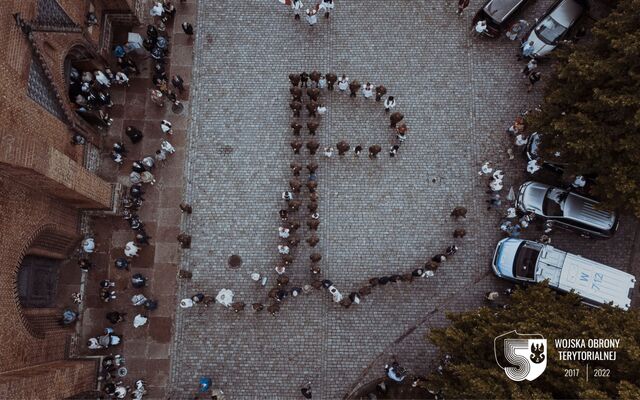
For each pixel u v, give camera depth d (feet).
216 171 78.54
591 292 69.87
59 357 68.44
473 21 82.99
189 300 71.31
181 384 71.67
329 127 80.07
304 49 82.99
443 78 82.33
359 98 80.79
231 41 83.20
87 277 74.64
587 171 66.23
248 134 79.82
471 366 57.00
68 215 71.05
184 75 82.02
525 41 81.66
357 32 83.76
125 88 80.94
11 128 55.72
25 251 60.90
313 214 75.00
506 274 72.74
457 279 75.31
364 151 79.10
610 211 68.74
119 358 70.79
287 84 81.76
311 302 73.92
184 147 79.36
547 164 77.51
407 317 73.97
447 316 65.00
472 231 76.74
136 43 79.25
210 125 80.18
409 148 79.46
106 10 80.07
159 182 77.97
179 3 84.17
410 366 72.54
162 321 73.51
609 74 61.67
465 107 81.25
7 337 56.65
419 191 78.02
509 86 81.97
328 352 72.74
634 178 61.62
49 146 55.88
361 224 76.69
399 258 75.72
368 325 73.56
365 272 75.20
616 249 76.84
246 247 75.87
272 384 71.72
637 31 58.49
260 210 77.10
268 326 73.31
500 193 78.07
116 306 73.97
